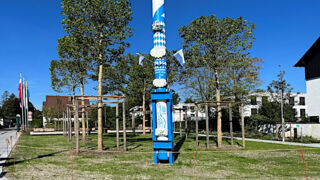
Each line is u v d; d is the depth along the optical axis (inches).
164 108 397.7
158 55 408.8
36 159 438.9
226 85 916.0
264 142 706.8
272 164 391.5
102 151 516.7
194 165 366.0
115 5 538.9
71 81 852.6
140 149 560.7
